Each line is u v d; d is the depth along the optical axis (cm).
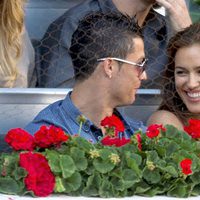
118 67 1055
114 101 1069
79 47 1062
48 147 938
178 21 1291
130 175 911
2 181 885
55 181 891
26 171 882
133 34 1065
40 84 1270
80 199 891
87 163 905
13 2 1173
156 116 1197
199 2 1422
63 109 1062
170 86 1205
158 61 1240
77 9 1262
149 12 1298
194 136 1006
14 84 1219
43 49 1273
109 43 1053
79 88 1066
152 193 919
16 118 1194
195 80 1178
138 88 1160
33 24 1334
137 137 960
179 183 927
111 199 902
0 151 1140
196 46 1178
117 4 1269
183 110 1199
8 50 1189
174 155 942
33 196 884
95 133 1055
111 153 912
